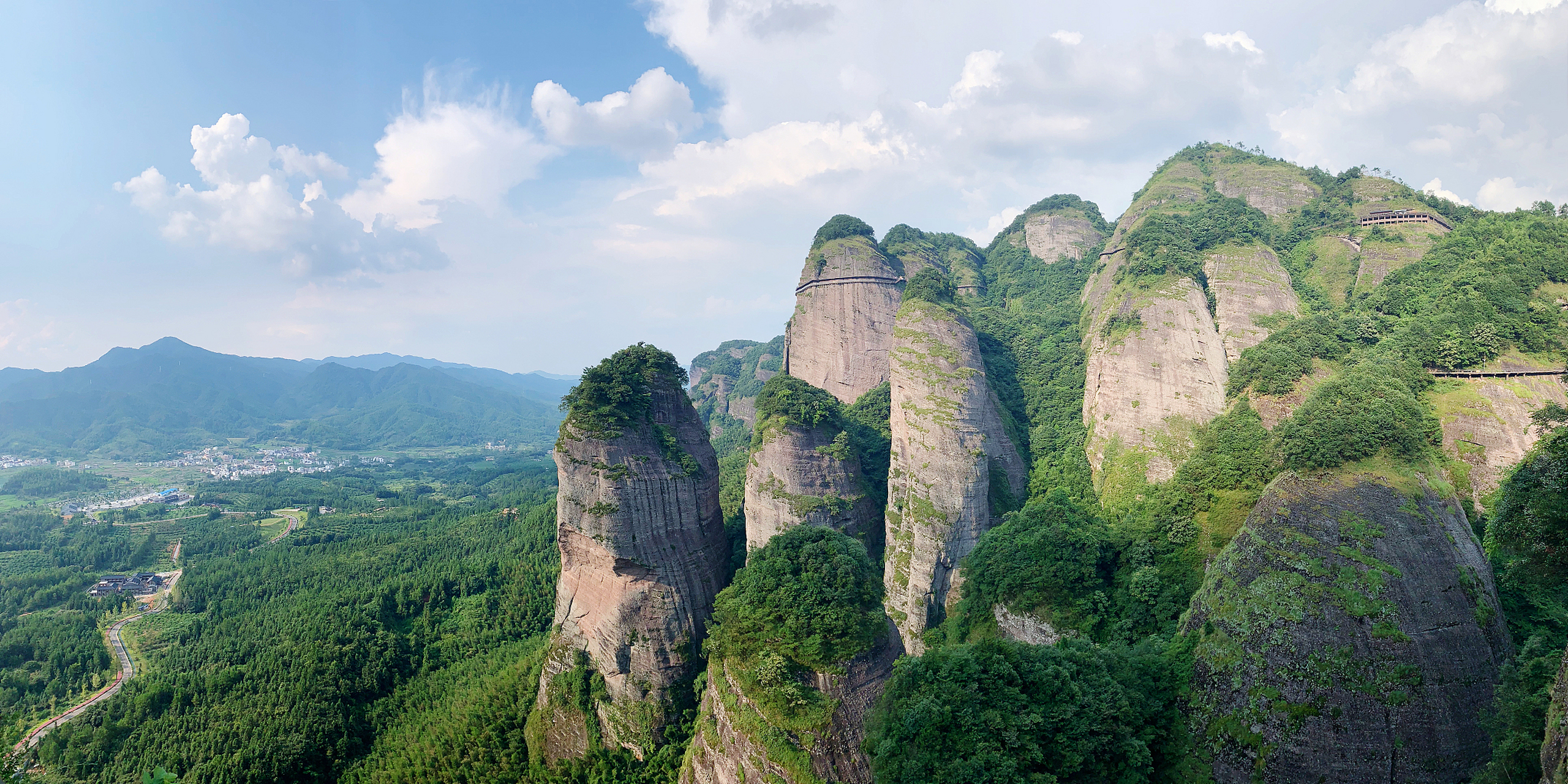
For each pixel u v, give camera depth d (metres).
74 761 60.22
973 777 28.91
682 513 57.78
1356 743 31.86
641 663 52.41
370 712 63.97
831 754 37.50
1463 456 51.47
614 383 57.31
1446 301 61.34
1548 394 52.53
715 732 42.09
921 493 68.25
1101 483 71.44
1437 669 32.41
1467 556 35.91
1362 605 33.53
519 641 76.38
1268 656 34.41
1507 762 26.77
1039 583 54.47
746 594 43.94
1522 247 63.91
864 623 42.72
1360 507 36.34
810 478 68.44
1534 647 32.06
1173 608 50.12
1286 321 73.25
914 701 32.44
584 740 52.25
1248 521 40.28
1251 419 60.88
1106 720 32.94
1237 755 33.75
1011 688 32.53
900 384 74.56
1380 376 46.25
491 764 54.28
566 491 55.16
